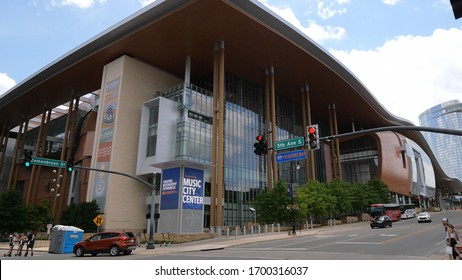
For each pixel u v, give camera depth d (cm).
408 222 5447
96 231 4388
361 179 9388
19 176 7988
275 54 5544
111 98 5147
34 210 4906
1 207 4297
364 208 7188
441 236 2672
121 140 4875
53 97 6994
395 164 9419
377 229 3953
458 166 18600
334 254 1830
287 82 6738
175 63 5625
